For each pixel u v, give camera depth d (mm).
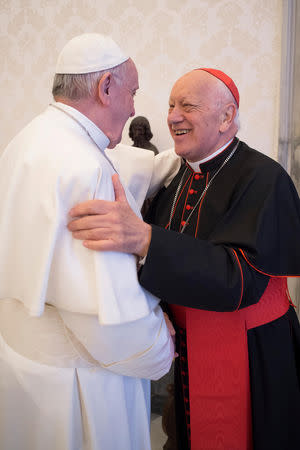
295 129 3010
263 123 3270
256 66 3225
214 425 1595
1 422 1337
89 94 1269
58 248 1137
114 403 1312
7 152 1284
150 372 1311
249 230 1444
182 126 1638
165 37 3422
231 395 1565
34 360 1285
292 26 2988
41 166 1166
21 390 1304
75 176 1125
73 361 1270
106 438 1306
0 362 1343
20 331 1307
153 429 2559
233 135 1705
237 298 1355
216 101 1595
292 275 1519
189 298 1347
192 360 1599
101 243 1116
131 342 1196
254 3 3154
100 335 1163
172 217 1795
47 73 3799
